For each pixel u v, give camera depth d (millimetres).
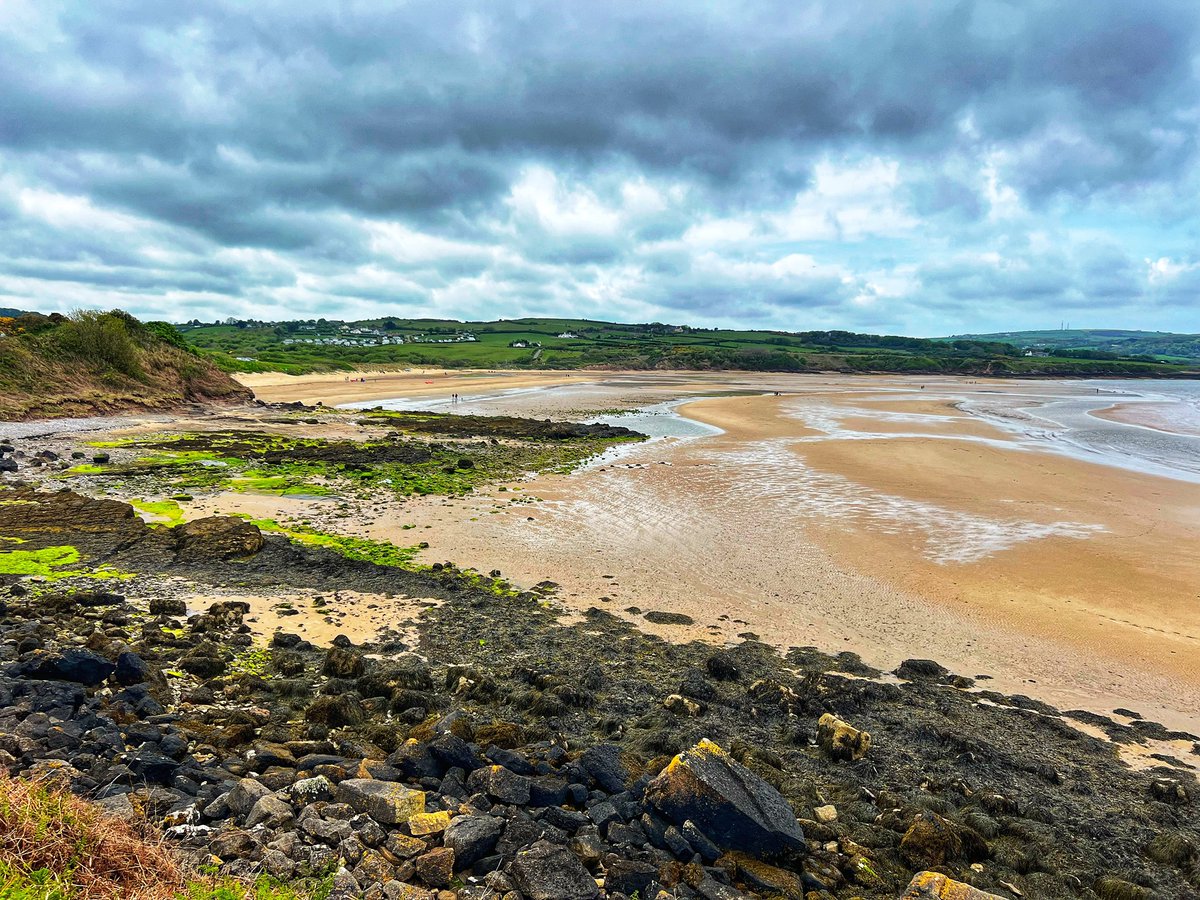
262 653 11461
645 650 12586
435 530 19953
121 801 5848
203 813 6168
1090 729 10711
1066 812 8336
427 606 14242
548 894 5566
